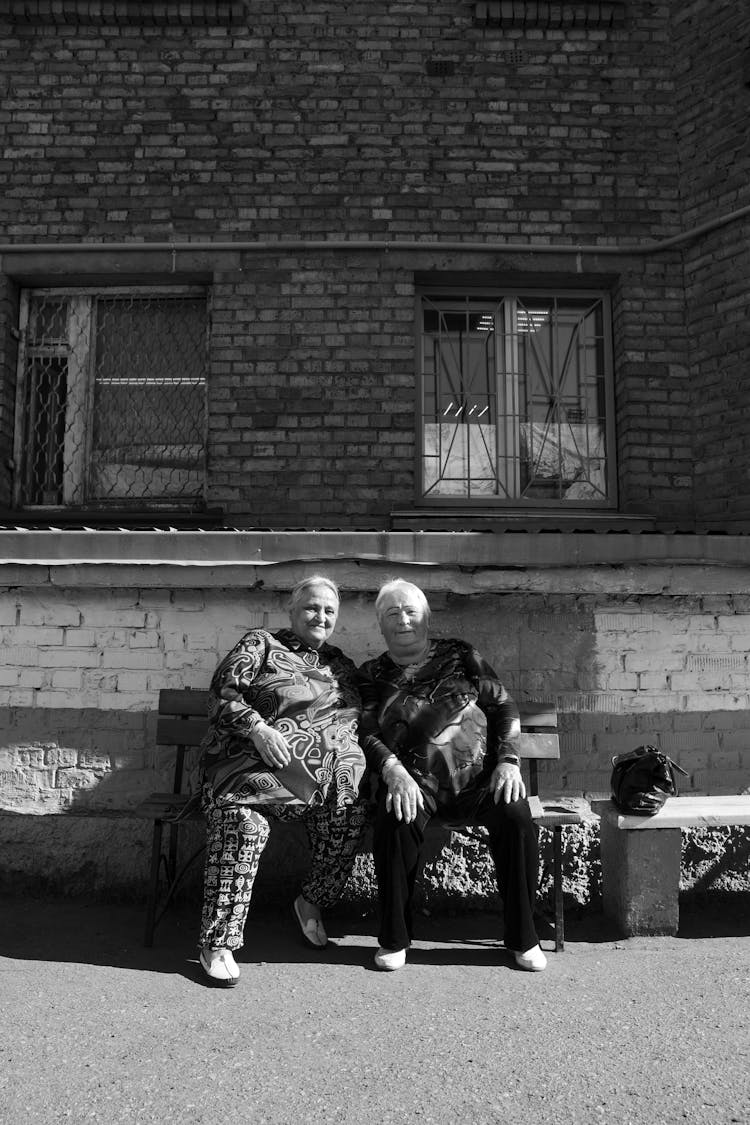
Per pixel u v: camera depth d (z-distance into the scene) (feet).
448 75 20.77
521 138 20.67
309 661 12.16
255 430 19.89
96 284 20.90
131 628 14.23
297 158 20.52
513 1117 7.52
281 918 13.14
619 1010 9.67
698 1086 7.99
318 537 13.80
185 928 12.64
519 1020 9.43
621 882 12.39
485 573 13.79
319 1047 8.82
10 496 20.39
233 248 20.13
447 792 11.73
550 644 14.03
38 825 13.94
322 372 20.03
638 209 20.52
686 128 20.53
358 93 20.70
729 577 14.02
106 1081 8.14
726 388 19.39
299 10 20.90
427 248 20.22
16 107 20.66
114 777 14.02
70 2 20.59
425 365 21.03
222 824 11.00
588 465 20.88
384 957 11.06
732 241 19.52
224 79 20.72
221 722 11.43
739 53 19.71
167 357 20.94
